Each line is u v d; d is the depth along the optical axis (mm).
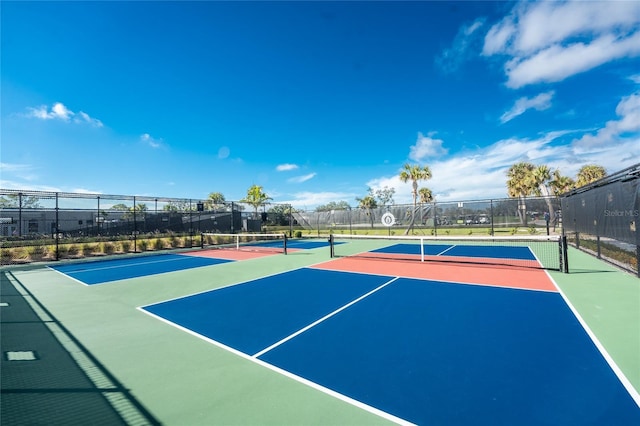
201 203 20766
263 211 28422
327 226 28172
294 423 2488
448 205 21766
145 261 13609
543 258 11828
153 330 4758
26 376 3383
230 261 13047
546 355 3566
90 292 7512
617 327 4363
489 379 3090
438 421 2482
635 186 7039
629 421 2430
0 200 16312
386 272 9547
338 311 5551
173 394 2971
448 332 4383
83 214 20422
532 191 32250
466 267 10125
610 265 9688
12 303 6539
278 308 5828
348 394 2893
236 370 3418
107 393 3020
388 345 3986
